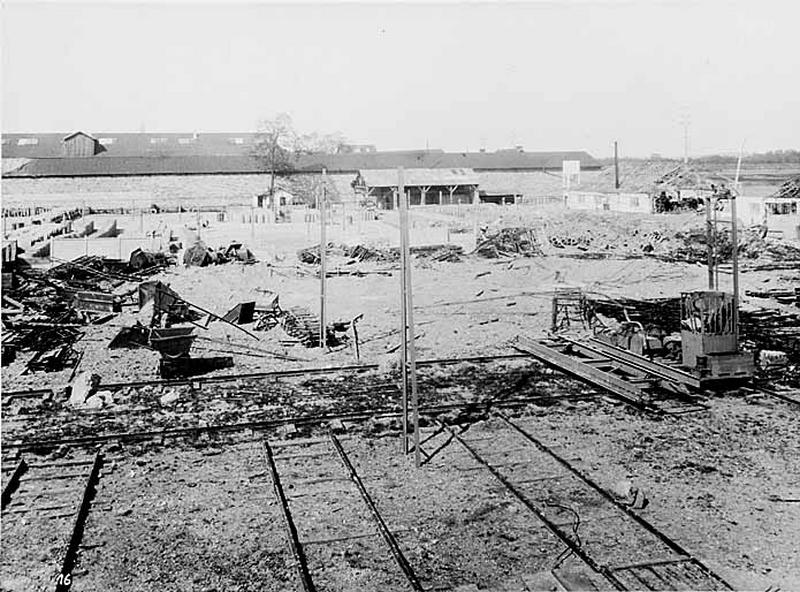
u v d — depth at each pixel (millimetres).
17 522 9164
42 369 15797
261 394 14414
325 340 17375
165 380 15172
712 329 13867
